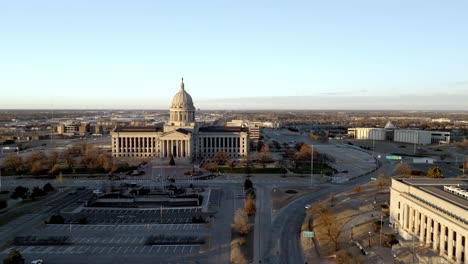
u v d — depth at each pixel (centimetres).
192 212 18788
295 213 18612
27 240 14962
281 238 15338
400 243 14550
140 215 18375
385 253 13638
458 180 17375
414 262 12812
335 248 14112
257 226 16762
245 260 13250
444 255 13138
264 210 19112
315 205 18600
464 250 12038
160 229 16362
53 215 17750
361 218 17575
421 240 14488
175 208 19462
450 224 12719
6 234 15750
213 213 18625
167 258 13462
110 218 17925
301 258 13488
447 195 14475
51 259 13338
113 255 13700
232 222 17238
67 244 14700
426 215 14188
